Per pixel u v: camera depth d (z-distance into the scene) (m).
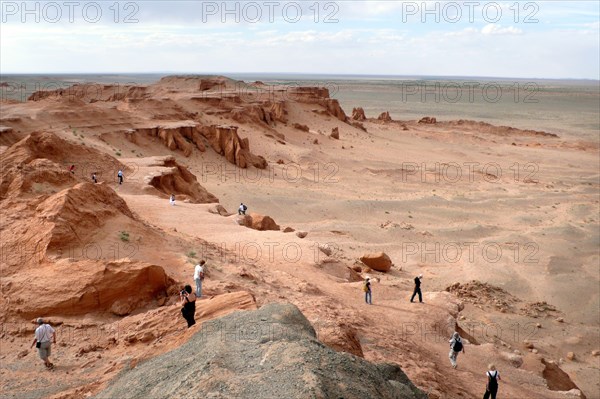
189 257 18.67
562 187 67.25
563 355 24.91
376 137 107.75
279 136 88.50
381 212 49.72
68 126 56.22
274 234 30.34
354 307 20.69
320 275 24.39
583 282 33.69
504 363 19.27
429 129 126.44
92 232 17.28
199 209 33.62
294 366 5.68
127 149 58.34
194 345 7.04
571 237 43.44
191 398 5.25
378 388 5.89
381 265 32.88
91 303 13.99
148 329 12.63
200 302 13.30
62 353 12.00
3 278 14.52
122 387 6.40
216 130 67.31
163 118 73.00
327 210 48.91
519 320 27.80
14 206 17.84
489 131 124.69
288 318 7.68
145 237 18.94
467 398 14.02
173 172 42.75
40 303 13.74
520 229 46.06
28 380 10.77
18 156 28.88
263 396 5.13
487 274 34.12
